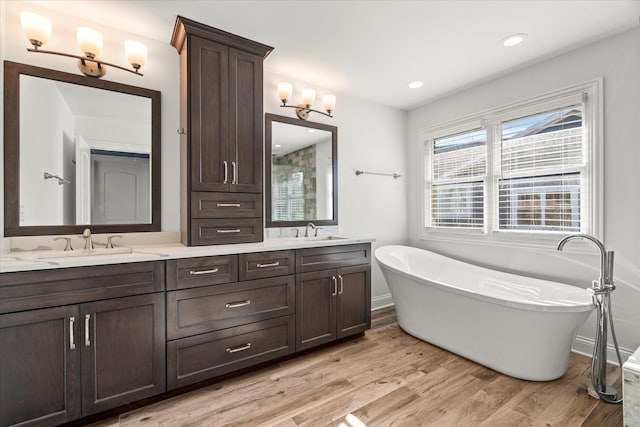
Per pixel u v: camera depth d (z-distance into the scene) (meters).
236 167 2.25
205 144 2.12
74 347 1.50
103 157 2.08
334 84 3.06
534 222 2.67
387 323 3.04
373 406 1.74
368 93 3.29
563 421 1.60
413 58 2.55
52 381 1.45
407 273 2.57
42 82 1.89
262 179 2.38
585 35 2.19
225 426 1.57
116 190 2.12
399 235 3.74
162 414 1.67
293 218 2.93
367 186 3.46
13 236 1.79
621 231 2.16
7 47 1.79
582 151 2.37
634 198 2.11
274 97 2.84
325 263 2.44
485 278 2.80
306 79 2.95
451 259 3.12
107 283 1.59
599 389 1.81
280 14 1.98
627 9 1.90
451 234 3.34
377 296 3.51
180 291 1.80
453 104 3.31
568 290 2.24
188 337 1.83
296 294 2.27
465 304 2.23
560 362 1.96
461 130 3.24
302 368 2.17
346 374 2.08
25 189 1.83
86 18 2.00
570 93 2.41
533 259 2.65
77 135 2.00
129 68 2.17
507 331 2.01
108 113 2.10
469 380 2.00
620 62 2.16
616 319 2.19
